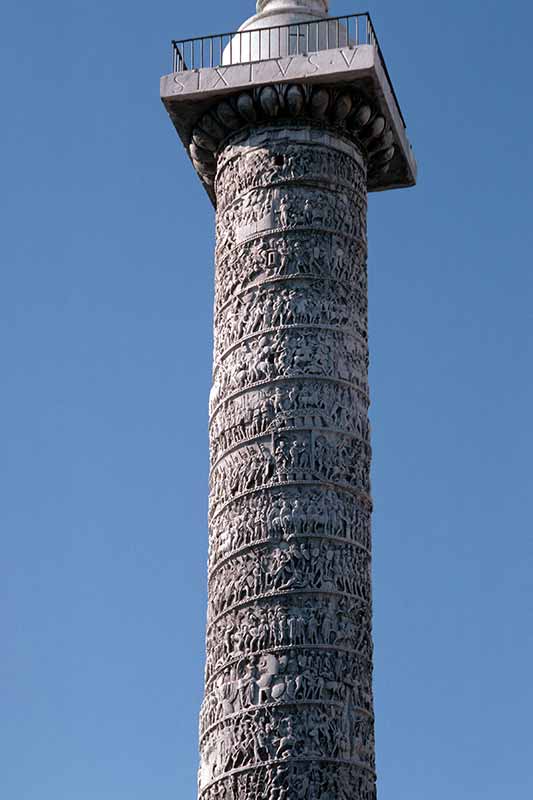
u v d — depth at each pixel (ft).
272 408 92.94
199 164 102.83
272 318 94.53
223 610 90.79
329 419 92.89
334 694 87.76
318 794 85.61
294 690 87.40
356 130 99.96
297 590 89.30
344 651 88.94
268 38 100.12
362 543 92.12
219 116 99.35
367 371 96.22
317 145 98.12
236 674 88.84
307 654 88.17
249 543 90.79
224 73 98.68
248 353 94.53
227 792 86.94
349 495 92.27
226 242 98.07
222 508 92.99
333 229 96.84
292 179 97.30
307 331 94.22
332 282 95.66
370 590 92.02
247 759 86.84
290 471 91.50
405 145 103.91
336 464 92.27
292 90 97.45
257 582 89.97
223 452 94.12
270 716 87.15
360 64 96.89
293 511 90.79
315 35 99.86
